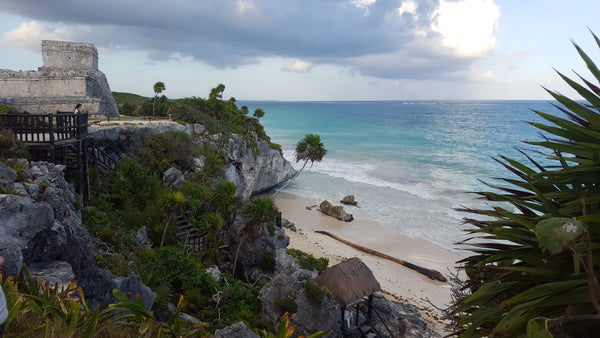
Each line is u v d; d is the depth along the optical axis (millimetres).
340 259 33594
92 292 10578
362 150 94500
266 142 57438
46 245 9305
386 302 24031
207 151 42344
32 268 8992
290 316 17688
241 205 28141
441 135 129125
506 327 2600
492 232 3262
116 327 5684
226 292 19516
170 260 19812
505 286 3012
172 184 33281
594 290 2053
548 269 2809
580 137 2965
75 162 21922
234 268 25094
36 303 5305
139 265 17109
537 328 2166
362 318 21031
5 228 7723
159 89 53250
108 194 25234
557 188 3152
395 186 58438
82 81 41375
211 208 27375
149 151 35312
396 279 30734
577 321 2473
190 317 15820
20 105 39156
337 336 18047
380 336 20500
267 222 27078
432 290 29266
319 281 19922
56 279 8602
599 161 2740
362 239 38469
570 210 2844
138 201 26328
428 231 40000
